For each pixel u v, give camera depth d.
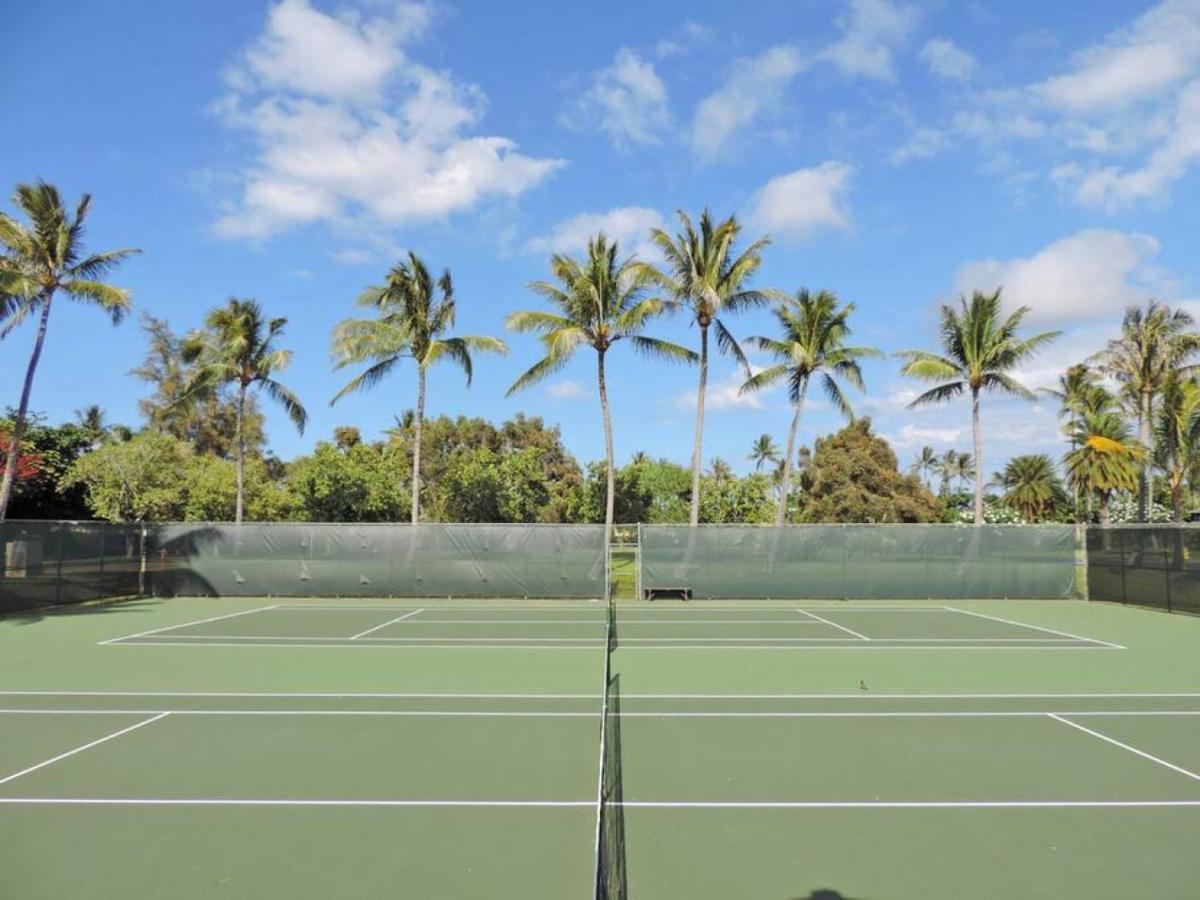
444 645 14.62
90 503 34.78
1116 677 11.34
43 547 20.14
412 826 5.52
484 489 36.72
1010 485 62.84
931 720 8.69
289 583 23.64
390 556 23.55
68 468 35.44
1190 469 40.75
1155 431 39.62
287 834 5.37
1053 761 7.10
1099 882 4.66
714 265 26.14
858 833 5.40
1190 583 19.56
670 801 6.03
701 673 11.65
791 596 23.41
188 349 32.03
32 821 5.62
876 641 15.20
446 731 8.20
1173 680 11.10
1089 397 43.75
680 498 48.25
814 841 5.26
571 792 6.23
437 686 10.62
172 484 34.97
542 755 7.29
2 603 18.73
